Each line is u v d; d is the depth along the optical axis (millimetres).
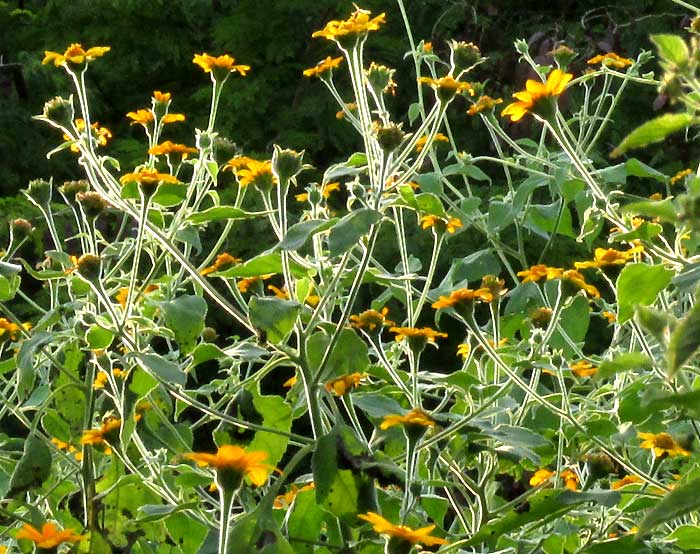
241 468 1370
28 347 1608
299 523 1576
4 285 1687
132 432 1593
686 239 1692
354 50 1647
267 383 3592
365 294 3473
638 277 1423
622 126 3977
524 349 1832
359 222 1497
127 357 1563
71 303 1654
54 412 1763
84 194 1809
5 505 1755
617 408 1636
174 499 1603
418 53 2271
